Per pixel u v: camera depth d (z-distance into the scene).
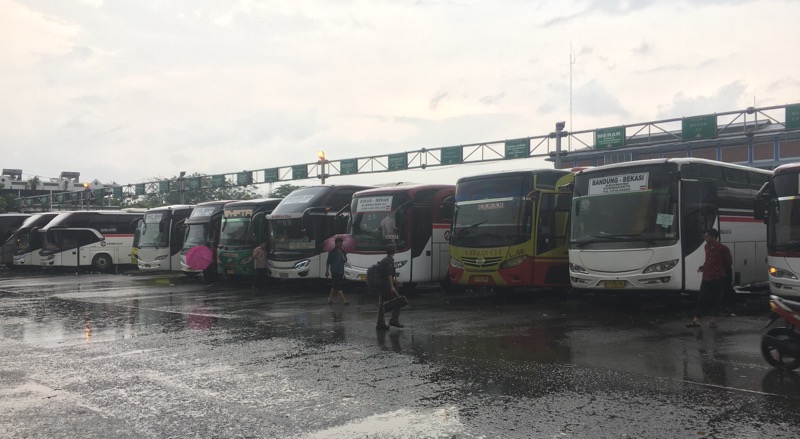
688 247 12.97
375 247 18.14
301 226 20.53
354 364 8.45
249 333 11.25
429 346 9.72
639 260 13.02
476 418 5.93
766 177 16.27
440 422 5.83
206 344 10.17
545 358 8.66
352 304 16.06
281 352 9.38
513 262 15.33
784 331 7.74
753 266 15.22
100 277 29.27
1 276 31.12
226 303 16.59
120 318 13.59
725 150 44.84
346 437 5.45
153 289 21.58
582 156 49.59
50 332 11.68
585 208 14.05
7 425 5.93
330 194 21.08
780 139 41.22
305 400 6.64
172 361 8.83
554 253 15.80
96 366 8.56
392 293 11.42
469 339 10.31
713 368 7.91
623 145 29.03
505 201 15.72
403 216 17.83
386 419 5.95
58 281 26.45
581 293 17.72
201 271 25.88
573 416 5.95
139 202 79.31
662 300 15.91
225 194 78.94
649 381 7.27
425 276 18.14
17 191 95.38
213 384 7.42
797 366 7.67
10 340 10.84
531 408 6.23
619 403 6.37
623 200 13.50
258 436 5.52
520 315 13.30
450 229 18.23
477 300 16.64
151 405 6.56
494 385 7.18
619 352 9.02
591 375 7.61
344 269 17.17
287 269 20.52
